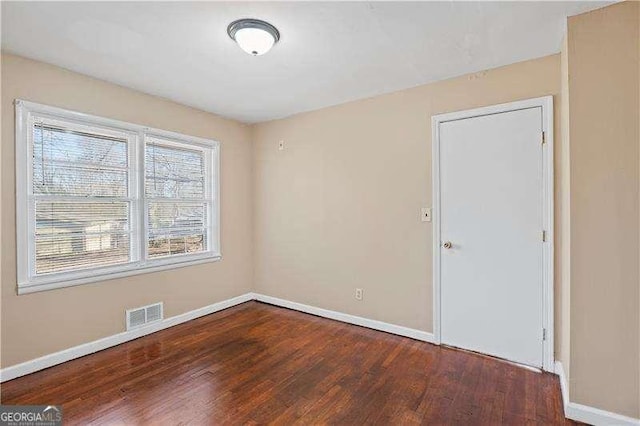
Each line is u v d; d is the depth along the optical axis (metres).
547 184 2.45
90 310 2.81
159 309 3.33
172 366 2.57
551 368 2.44
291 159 4.00
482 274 2.74
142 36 2.17
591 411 1.89
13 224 2.39
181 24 2.04
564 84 2.18
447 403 2.09
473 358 2.68
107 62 2.55
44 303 2.55
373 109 3.33
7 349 2.36
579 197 1.93
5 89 2.36
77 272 2.73
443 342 2.94
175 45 2.29
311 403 2.09
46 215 2.60
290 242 4.02
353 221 3.48
